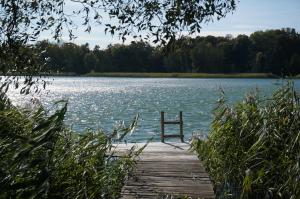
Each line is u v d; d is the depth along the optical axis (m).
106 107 39.56
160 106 41.06
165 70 121.44
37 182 5.02
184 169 9.53
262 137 8.69
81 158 6.61
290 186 7.68
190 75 120.31
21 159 5.04
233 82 98.75
